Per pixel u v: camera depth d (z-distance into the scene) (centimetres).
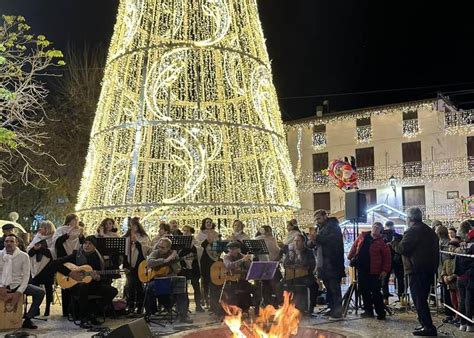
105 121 1309
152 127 1418
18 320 838
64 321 909
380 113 3072
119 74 1310
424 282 740
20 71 1204
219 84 1450
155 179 1483
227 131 1367
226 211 1534
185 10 1326
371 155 3103
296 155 3338
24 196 2316
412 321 878
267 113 1345
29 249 962
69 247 959
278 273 1024
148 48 1262
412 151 2988
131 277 966
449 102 3050
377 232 917
